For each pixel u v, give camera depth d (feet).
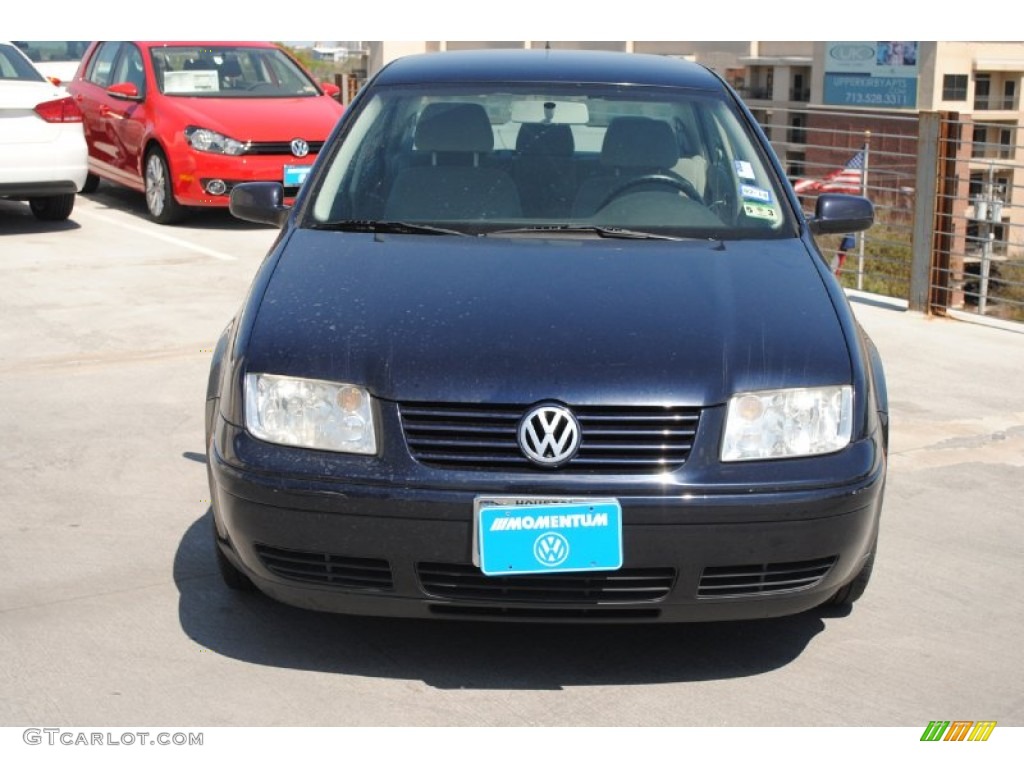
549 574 11.51
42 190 36.81
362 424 11.68
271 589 12.17
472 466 11.48
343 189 15.55
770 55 174.40
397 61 18.16
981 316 30.50
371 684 12.50
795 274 13.78
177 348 25.13
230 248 35.86
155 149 39.91
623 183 15.62
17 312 27.81
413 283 13.07
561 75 17.20
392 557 11.53
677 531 11.39
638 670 12.87
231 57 42.42
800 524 11.58
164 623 13.69
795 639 13.64
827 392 12.00
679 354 11.96
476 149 16.06
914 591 14.94
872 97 165.48
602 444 11.50
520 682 12.58
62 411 21.21
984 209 35.99
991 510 17.70
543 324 12.30
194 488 17.84
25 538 15.96
